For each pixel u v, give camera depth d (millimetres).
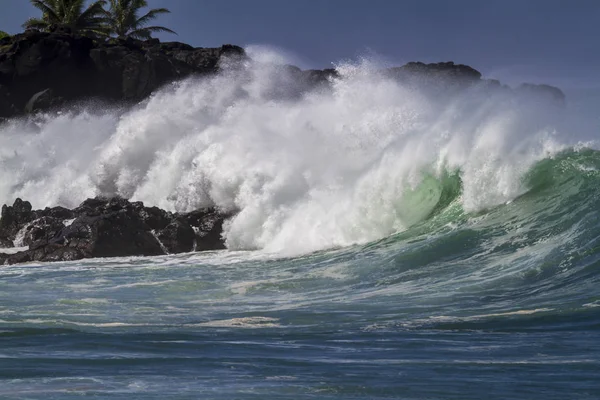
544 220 64938
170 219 93625
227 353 31406
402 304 47406
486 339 34281
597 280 49625
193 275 67625
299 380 25906
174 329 39125
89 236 86125
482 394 23938
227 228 91188
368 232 78375
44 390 24375
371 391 24422
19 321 42469
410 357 30234
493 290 50094
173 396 23672
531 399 23297
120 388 24688
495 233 65188
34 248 86062
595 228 60125
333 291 55438
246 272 68125
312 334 36688
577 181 67875
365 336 35844
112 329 39312
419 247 65125
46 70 197125
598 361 28281
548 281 51000
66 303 52156
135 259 81812
